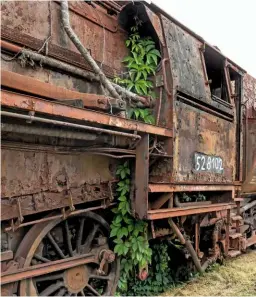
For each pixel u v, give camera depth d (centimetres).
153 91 443
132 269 442
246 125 720
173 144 417
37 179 318
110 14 445
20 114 253
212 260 575
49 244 365
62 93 323
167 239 482
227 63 609
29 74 330
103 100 333
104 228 407
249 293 496
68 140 340
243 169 708
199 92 490
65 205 339
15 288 312
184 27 496
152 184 394
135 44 452
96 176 377
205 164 494
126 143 381
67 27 354
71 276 358
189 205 486
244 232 759
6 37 315
